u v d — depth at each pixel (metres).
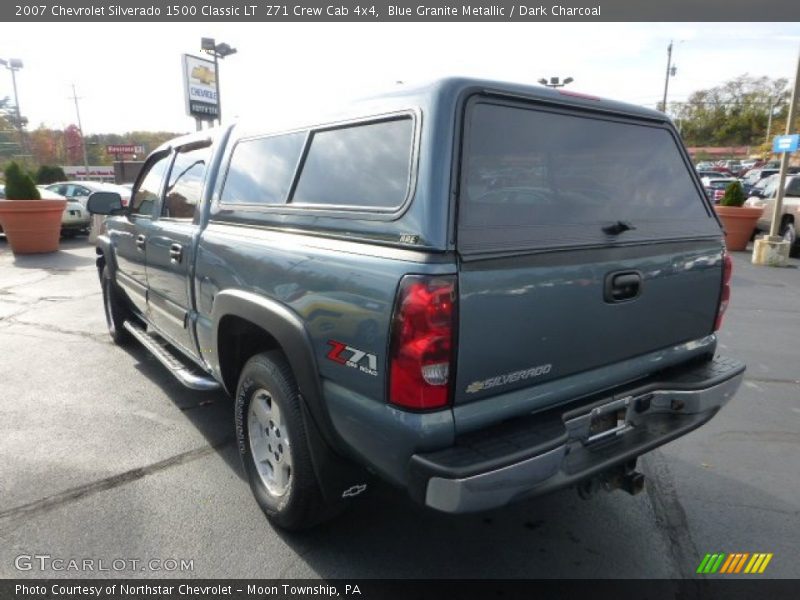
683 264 2.65
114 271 5.12
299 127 2.68
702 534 2.80
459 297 1.89
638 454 2.37
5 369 5.00
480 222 1.99
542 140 2.28
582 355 2.30
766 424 4.01
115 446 3.60
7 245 13.81
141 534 2.73
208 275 3.07
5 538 2.69
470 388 1.97
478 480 1.85
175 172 3.83
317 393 2.25
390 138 2.17
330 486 2.42
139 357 5.33
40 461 3.40
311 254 2.28
